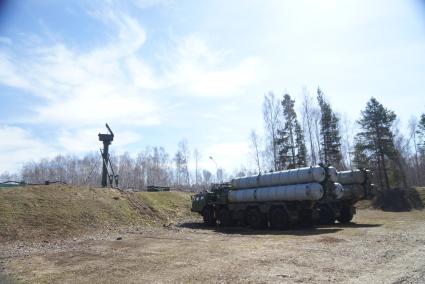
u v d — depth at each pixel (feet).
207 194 87.86
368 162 151.64
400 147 207.00
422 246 42.65
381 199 135.74
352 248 42.98
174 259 40.55
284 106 162.71
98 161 228.43
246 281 29.55
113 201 84.12
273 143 161.89
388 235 52.95
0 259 44.37
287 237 55.93
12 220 61.93
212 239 57.67
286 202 71.10
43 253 48.42
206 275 32.14
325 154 158.81
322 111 161.27
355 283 27.84
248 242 51.93
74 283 31.58
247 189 79.30
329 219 76.43
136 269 36.09
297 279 29.58
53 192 77.41
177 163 256.11
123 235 65.21
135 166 252.62
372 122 151.43
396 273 30.48
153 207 92.38
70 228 65.36
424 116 167.22
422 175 217.36
